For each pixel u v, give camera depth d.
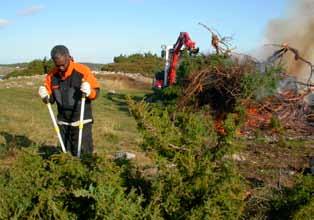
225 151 4.46
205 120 4.90
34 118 14.66
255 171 7.92
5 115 15.10
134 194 4.15
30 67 53.31
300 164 8.69
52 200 4.46
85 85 6.45
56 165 4.84
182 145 4.47
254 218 4.62
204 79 10.42
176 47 19.67
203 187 4.08
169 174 4.19
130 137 11.85
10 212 4.58
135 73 50.31
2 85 32.09
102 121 14.66
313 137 10.55
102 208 3.89
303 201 4.54
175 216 4.03
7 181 4.80
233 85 10.09
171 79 19.64
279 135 10.09
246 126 9.91
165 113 4.61
